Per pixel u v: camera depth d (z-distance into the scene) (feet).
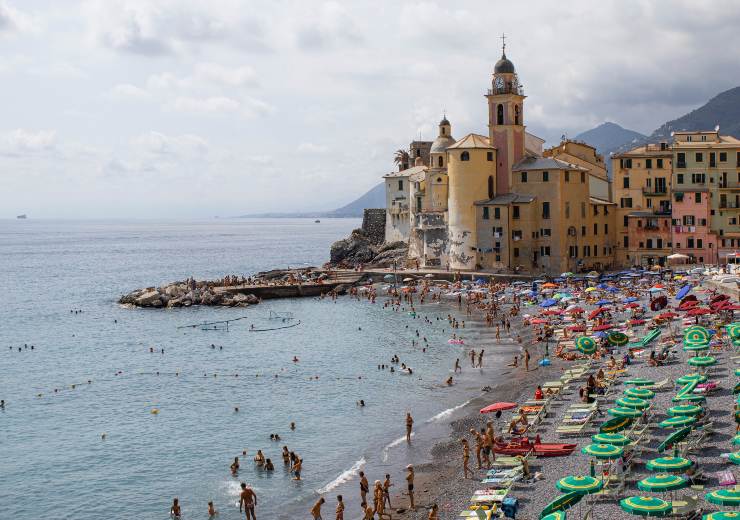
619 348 285.23
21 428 243.19
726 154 507.30
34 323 468.75
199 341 389.39
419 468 196.13
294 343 375.04
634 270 504.84
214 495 187.01
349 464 203.72
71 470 205.67
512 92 540.52
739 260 502.79
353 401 263.90
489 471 175.73
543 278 504.02
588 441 186.60
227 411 256.93
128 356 354.95
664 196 526.98
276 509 177.99
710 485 147.54
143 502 184.24
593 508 144.25
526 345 337.31
